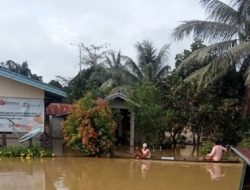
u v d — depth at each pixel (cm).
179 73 2578
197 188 1220
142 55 3744
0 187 1170
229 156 1948
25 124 1955
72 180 1305
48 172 1445
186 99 2309
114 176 1395
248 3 2223
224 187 1239
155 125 2312
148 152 1833
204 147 2070
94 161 1750
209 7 2330
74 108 1969
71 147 1959
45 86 1953
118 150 2156
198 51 2312
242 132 2220
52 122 2962
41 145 1931
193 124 2300
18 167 1545
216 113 2253
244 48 2133
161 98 2355
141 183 1281
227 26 2300
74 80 3959
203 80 2261
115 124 1956
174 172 1497
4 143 1928
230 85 2441
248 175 765
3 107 1944
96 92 2791
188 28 2339
